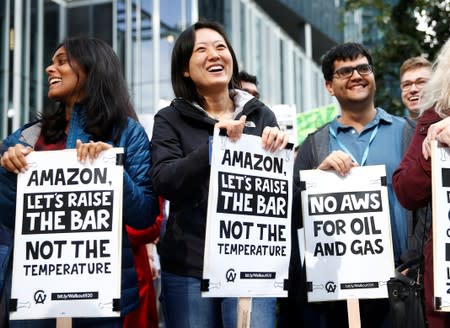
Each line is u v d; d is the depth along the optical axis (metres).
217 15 21.78
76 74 3.34
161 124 3.40
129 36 20.14
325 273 3.53
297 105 30.28
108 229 2.98
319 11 32.84
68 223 3.00
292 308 4.02
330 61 4.11
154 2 20.05
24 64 18.00
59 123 3.45
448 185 2.71
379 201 3.55
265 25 26.73
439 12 7.86
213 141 3.02
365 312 3.72
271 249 3.11
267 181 3.13
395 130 3.94
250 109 3.43
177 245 3.22
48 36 19.25
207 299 3.17
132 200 3.11
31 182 3.05
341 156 3.59
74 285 2.95
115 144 3.29
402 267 3.32
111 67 3.39
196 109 3.37
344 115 4.13
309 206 3.61
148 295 3.55
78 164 3.05
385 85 8.19
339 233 3.55
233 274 3.00
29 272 2.97
